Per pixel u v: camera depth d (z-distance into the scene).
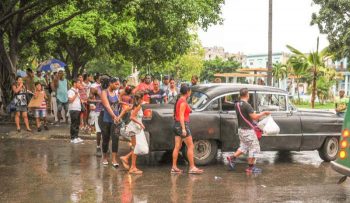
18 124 14.39
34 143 12.67
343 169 6.40
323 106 40.72
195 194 7.49
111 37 27.83
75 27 25.95
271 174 9.23
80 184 8.01
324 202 7.13
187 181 8.42
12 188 7.66
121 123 9.30
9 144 12.46
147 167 9.66
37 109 14.53
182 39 29.25
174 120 9.09
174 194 7.46
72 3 18.89
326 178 8.95
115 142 9.46
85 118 15.09
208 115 9.70
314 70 36.78
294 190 7.90
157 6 16.78
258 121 9.49
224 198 7.27
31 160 10.18
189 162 9.13
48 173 8.86
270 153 12.11
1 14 17.89
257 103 10.18
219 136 9.80
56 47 31.48
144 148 8.76
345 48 40.31
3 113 17.81
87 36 26.58
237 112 9.34
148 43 29.84
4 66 17.94
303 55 38.16
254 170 9.32
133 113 8.71
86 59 33.88
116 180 8.38
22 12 18.16
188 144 9.02
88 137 13.44
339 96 15.12
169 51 29.97
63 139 13.49
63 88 16.64
